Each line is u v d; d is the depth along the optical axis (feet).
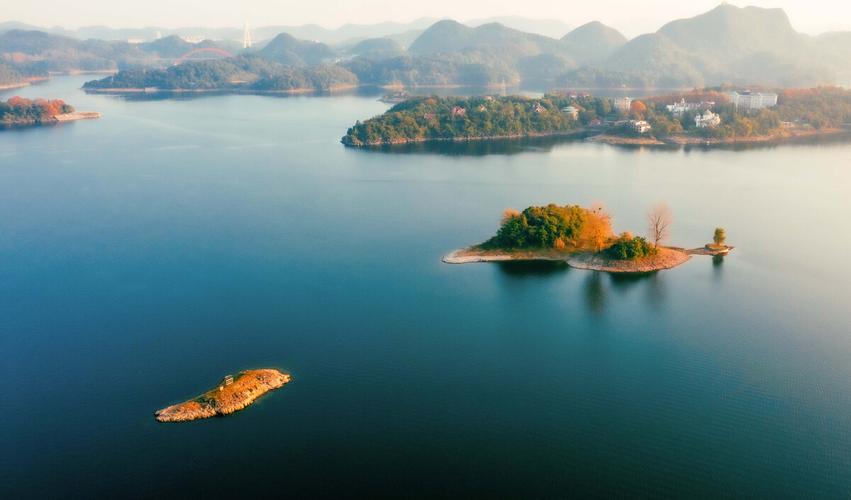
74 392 485.15
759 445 421.18
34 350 550.36
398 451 416.67
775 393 480.23
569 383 495.82
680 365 521.24
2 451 419.74
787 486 384.88
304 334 576.61
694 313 618.03
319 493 379.76
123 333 579.89
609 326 593.42
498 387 491.31
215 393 463.42
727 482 388.16
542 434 433.89
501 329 588.09
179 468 402.52
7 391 487.20
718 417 451.94
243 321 604.08
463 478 392.47
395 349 549.54
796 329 582.35
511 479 391.45
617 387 490.08
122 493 383.04
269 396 476.54
